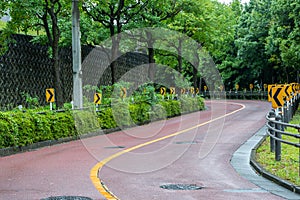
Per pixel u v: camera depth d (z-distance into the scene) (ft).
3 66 76.95
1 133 47.03
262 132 69.36
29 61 83.25
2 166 39.83
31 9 67.72
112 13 93.20
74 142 60.18
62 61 93.71
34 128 53.31
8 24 72.18
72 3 70.69
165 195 28.07
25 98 80.79
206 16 126.41
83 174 35.37
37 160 43.47
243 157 45.14
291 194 28.58
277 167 37.24
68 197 27.09
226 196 27.86
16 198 26.84
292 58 124.06
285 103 71.41
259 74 212.02
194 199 26.96
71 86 96.27
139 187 30.71
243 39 197.06
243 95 228.63
